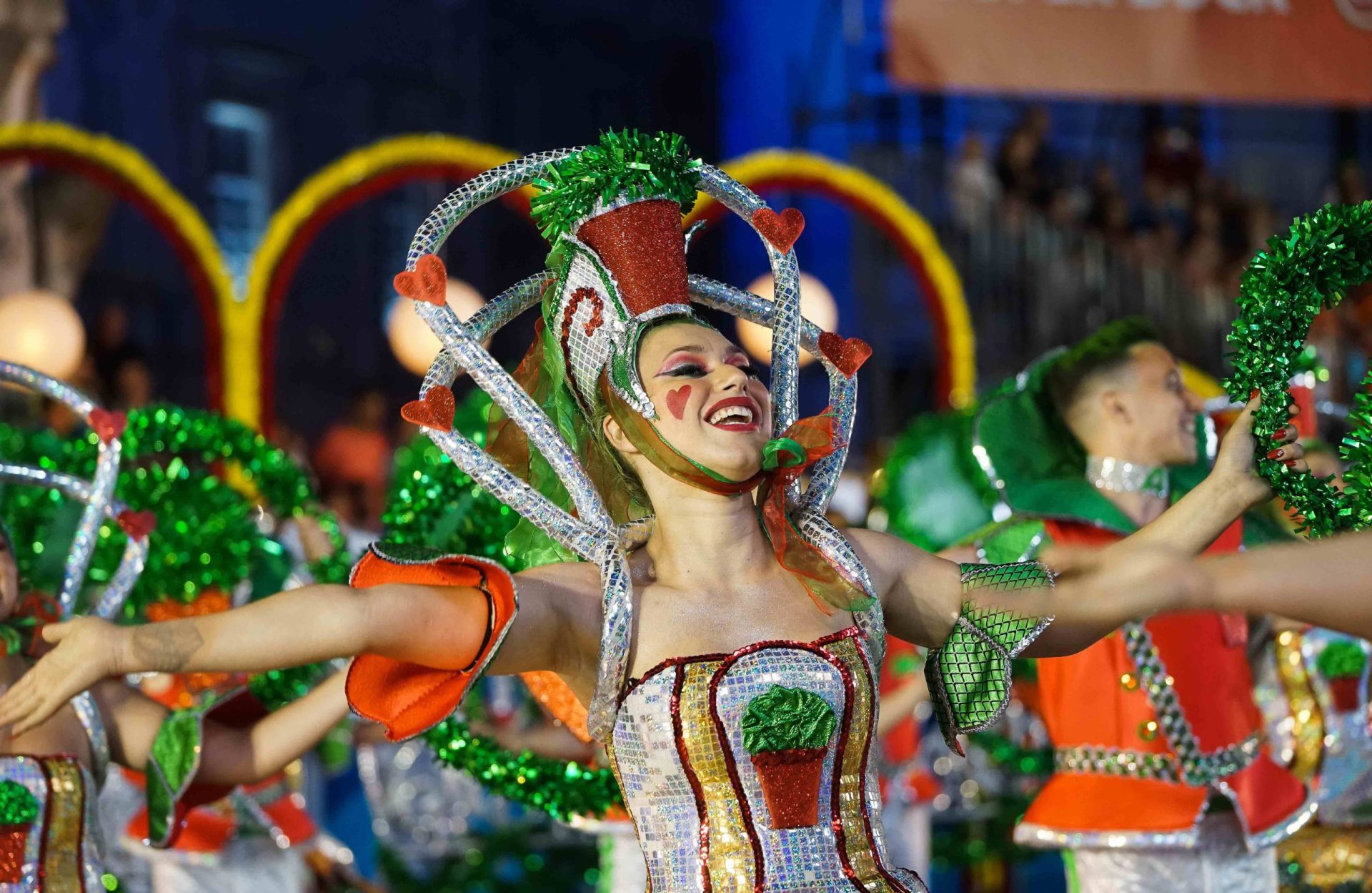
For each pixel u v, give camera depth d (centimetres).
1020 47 1695
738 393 380
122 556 634
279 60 2584
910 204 2236
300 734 528
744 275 2534
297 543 887
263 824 764
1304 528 397
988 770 1314
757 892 357
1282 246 398
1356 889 734
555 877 1216
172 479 662
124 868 990
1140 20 1723
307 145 2623
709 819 365
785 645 372
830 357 420
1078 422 662
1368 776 734
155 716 530
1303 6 1748
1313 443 686
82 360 1802
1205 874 614
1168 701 611
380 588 353
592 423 404
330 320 2628
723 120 2711
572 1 2748
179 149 2470
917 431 884
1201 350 2192
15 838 486
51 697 353
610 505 414
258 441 688
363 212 2662
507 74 2772
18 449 668
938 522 857
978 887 1266
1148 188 2270
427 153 1438
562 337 405
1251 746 623
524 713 984
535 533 427
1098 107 2358
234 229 2539
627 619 371
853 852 369
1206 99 1731
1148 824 608
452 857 1253
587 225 399
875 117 2338
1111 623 399
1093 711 625
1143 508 652
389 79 2683
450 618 354
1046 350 2145
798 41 2525
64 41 2350
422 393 411
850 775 375
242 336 1402
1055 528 644
